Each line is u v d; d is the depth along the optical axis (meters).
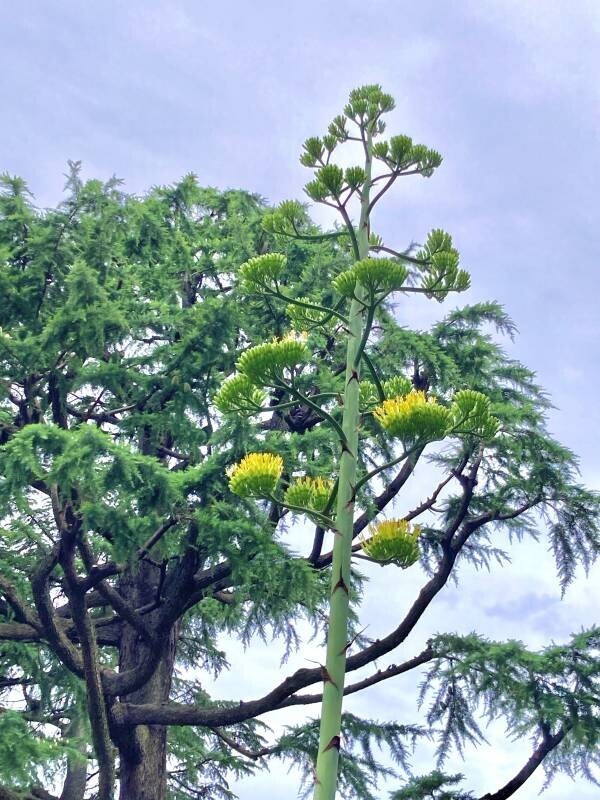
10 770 8.79
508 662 9.87
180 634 15.39
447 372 10.98
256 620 12.41
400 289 5.33
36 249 9.92
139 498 8.88
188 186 13.81
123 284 11.41
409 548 4.76
